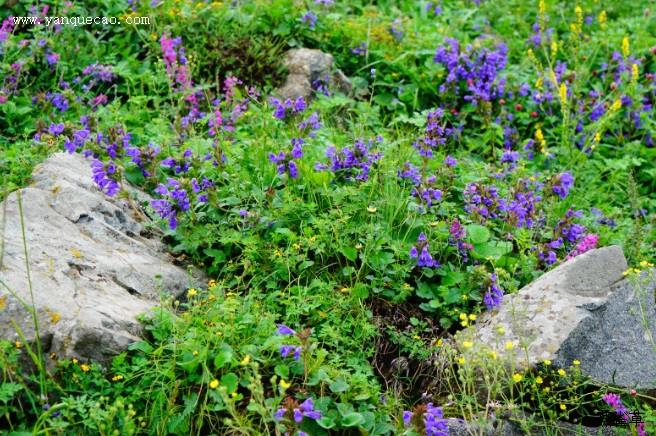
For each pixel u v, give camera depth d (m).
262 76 3.69
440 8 4.37
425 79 3.82
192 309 2.67
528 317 2.72
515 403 2.66
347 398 2.60
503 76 3.84
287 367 2.61
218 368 2.59
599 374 2.69
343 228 2.94
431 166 3.22
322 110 3.48
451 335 2.82
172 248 2.93
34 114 3.43
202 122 3.28
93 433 2.52
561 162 3.59
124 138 3.03
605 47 4.10
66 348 2.54
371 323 2.82
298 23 3.88
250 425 2.52
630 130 3.77
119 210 2.92
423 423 2.51
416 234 2.99
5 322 2.55
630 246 3.13
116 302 2.67
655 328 2.75
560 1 4.67
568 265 2.80
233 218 2.96
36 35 3.54
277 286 2.86
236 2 3.93
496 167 3.42
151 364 2.60
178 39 3.65
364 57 3.88
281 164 3.00
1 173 3.03
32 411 2.51
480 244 2.95
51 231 2.75
